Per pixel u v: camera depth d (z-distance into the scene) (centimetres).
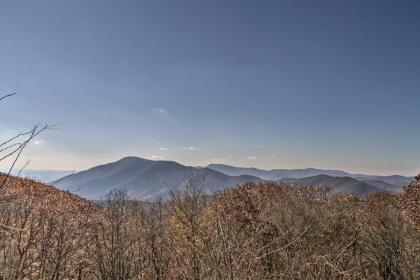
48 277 520
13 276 473
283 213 975
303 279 793
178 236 738
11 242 484
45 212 610
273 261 803
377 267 944
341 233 985
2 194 301
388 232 1016
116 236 661
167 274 719
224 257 650
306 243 890
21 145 283
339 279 829
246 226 934
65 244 583
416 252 1019
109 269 637
